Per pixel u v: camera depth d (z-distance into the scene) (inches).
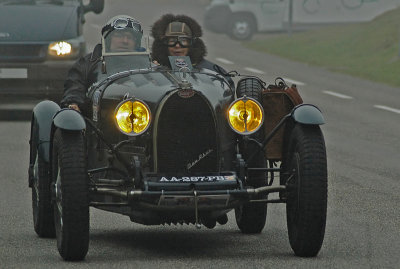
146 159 614.9
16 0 1512.1
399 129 1403.8
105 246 665.6
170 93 610.5
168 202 588.7
